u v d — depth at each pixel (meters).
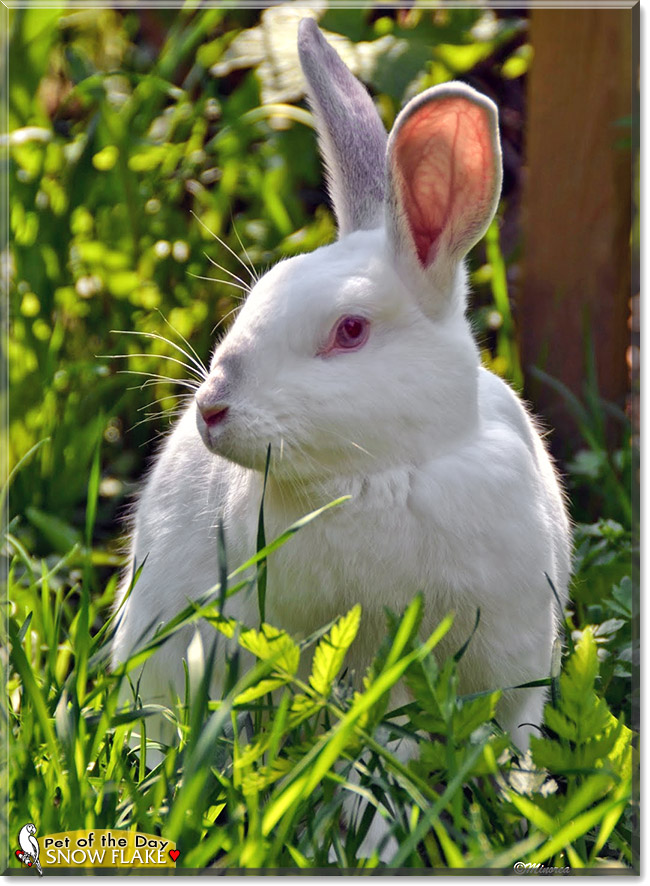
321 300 4.05
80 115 9.13
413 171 4.22
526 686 4.07
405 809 3.67
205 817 3.63
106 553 6.50
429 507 4.08
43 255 7.39
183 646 4.66
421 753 3.61
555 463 7.05
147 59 9.30
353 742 3.57
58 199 7.66
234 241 7.87
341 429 4.02
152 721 4.75
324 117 4.79
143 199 7.66
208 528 4.64
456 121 4.12
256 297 4.24
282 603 4.27
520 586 4.20
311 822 3.61
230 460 4.12
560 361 7.27
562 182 7.14
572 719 3.66
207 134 8.82
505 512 4.16
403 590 4.16
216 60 8.26
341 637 3.60
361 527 4.11
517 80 9.19
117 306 7.52
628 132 6.97
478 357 4.38
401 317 4.12
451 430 4.16
